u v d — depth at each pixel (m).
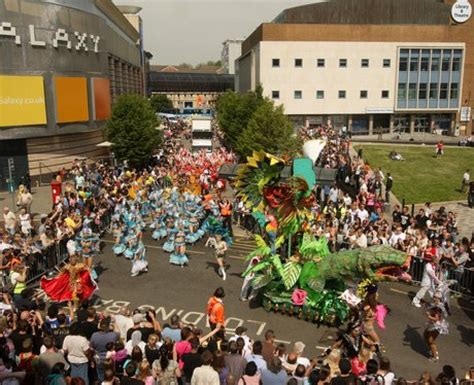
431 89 79.56
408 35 77.25
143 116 42.88
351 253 14.31
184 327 9.98
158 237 24.56
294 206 15.95
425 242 19.02
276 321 15.39
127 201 26.47
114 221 24.22
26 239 18.95
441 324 13.16
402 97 79.25
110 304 16.38
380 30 76.69
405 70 78.44
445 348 14.02
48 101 38.25
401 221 23.64
